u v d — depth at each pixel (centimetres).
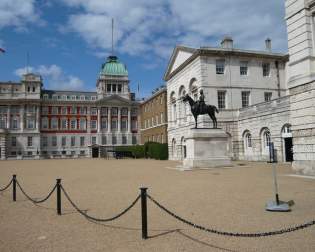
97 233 788
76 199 1293
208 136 2767
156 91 7475
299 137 1975
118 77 9862
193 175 2156
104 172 2739
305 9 1928
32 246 694
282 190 1347
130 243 698
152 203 1145
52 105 9388
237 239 708
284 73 4484
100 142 9425
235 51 4181
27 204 1224
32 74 9225
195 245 672
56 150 9269
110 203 1180
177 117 5016
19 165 4453
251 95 4266
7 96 9038
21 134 8969
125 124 9738
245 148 4016
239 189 1414
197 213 962
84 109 9594
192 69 4362
